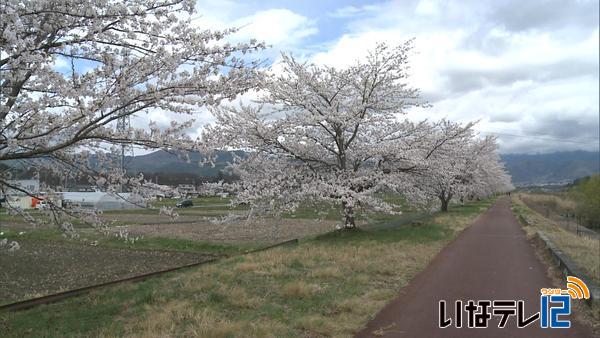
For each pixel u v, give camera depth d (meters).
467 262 11.67
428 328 6.18
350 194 14.66
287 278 9.03
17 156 5.86
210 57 6.45
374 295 7.78
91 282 10.95
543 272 10.38
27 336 6.25
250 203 14.57
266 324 5.99
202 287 8.23
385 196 18.52
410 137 17.86
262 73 9.95
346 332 5.91
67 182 7.54
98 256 14.95
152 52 6.21
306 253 11.97
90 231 20.20
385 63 16.84
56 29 6.09
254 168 16.28
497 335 5.94
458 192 28.23
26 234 20.67
